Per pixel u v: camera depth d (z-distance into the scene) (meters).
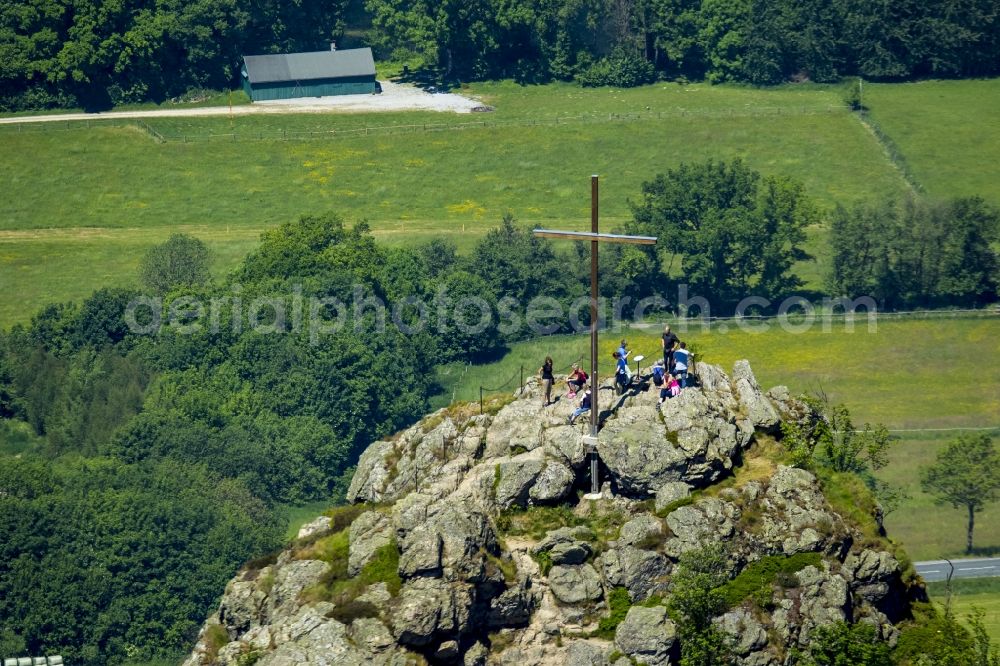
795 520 175.62
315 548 181.38
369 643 163.50
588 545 174.25
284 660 163.00
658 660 165.12
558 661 167.88
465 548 167.75
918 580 180.12
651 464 178.38
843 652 165.25
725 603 168.25
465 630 166.00
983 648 174.38
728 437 182.00
